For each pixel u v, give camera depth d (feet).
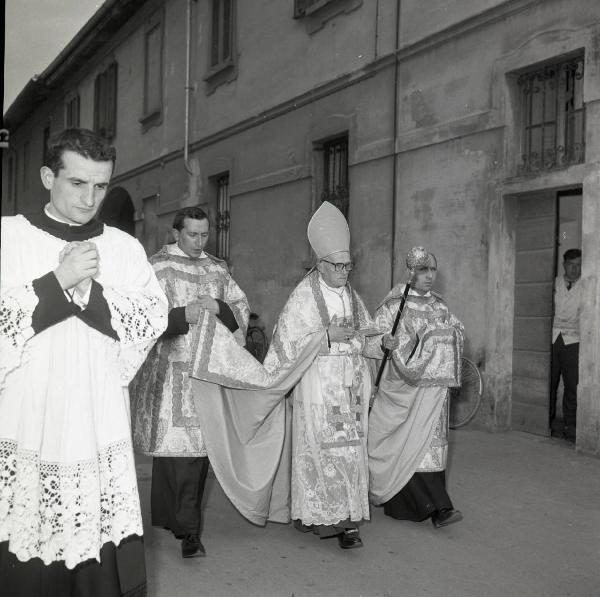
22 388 7.78
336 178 34.01
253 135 39.29
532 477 19.48
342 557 13.69
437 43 27.12
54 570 7.82
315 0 34.06
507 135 24.53
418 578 12.72
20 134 66.49
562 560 13.70
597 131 21.62
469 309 25.98
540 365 24.36
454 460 21.21
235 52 40.70
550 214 24.00
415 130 28.25
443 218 27.02
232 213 41.39
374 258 30.35
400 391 15.48
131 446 8.26
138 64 52.85
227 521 15.80
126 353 8.32
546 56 22.97
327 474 13.84
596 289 21.58
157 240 50.72
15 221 8.02
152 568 12.94
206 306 13.94
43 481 7.72
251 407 14.38
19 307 7.33
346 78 31.81
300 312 14.33
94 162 7.90
